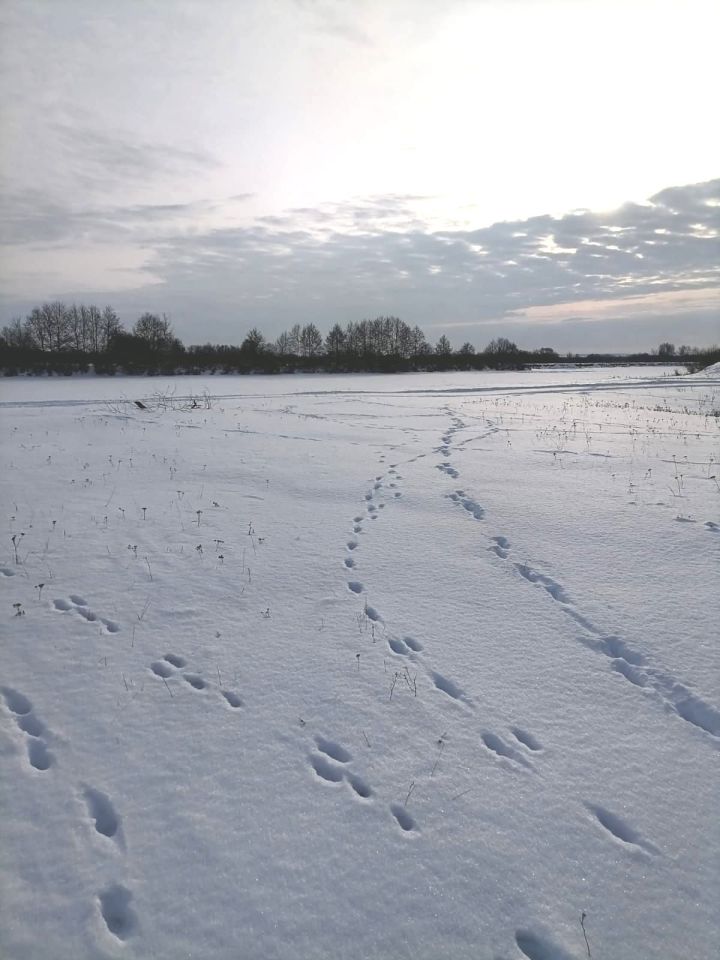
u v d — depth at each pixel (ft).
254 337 229.04
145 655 15.25
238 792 10.73
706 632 16.29
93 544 23.04
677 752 11.85
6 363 194.80
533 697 13.60
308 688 13.89
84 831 9.87
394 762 11.53
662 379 146.92
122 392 112.06
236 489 31.76
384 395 106.22
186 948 7.95
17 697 13.50
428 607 17.92
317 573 20.36
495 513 26.89
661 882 9.04
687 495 29.89
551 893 8.84
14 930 8.17
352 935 8.16
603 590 18.94
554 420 65.21
